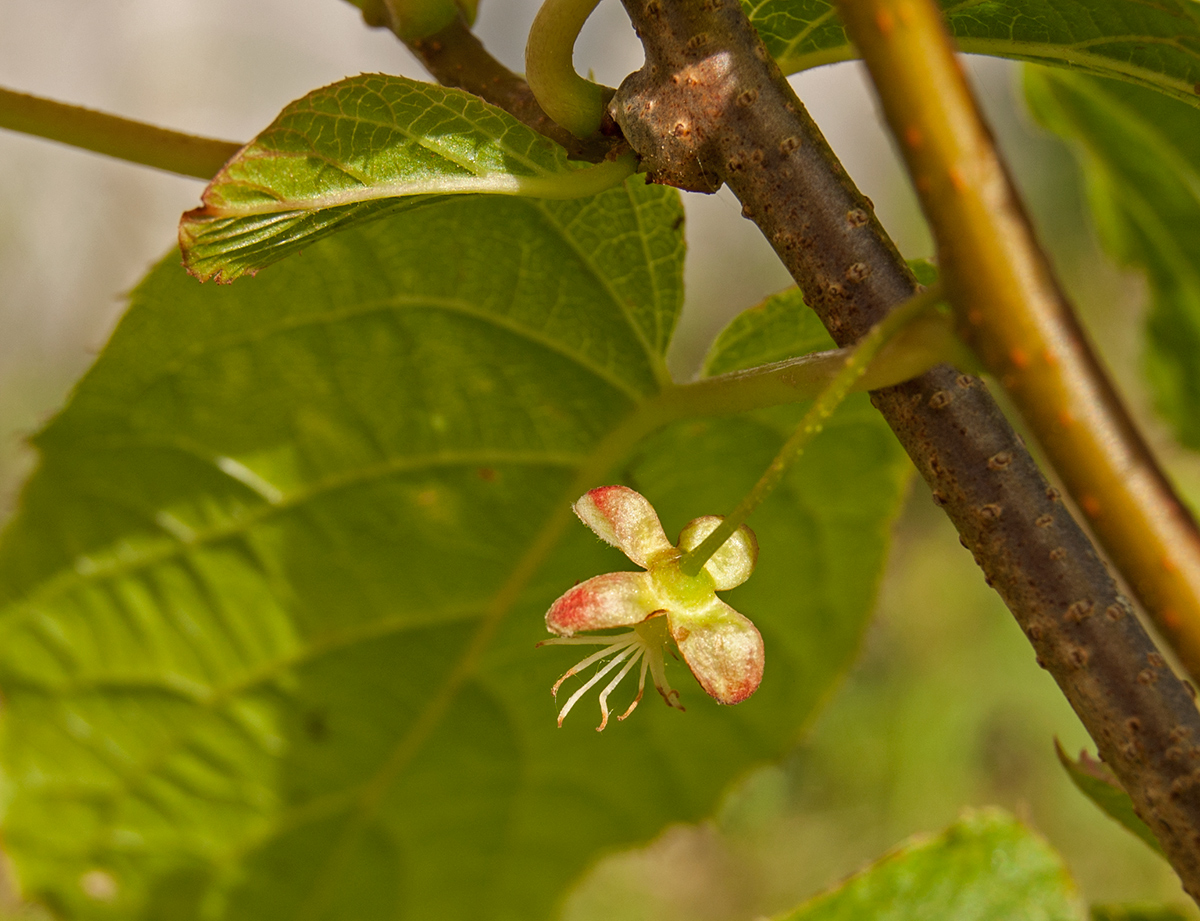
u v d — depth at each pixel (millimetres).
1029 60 213
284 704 258
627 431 236
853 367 188
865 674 888
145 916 272
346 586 251
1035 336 185
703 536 205
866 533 250
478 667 256
